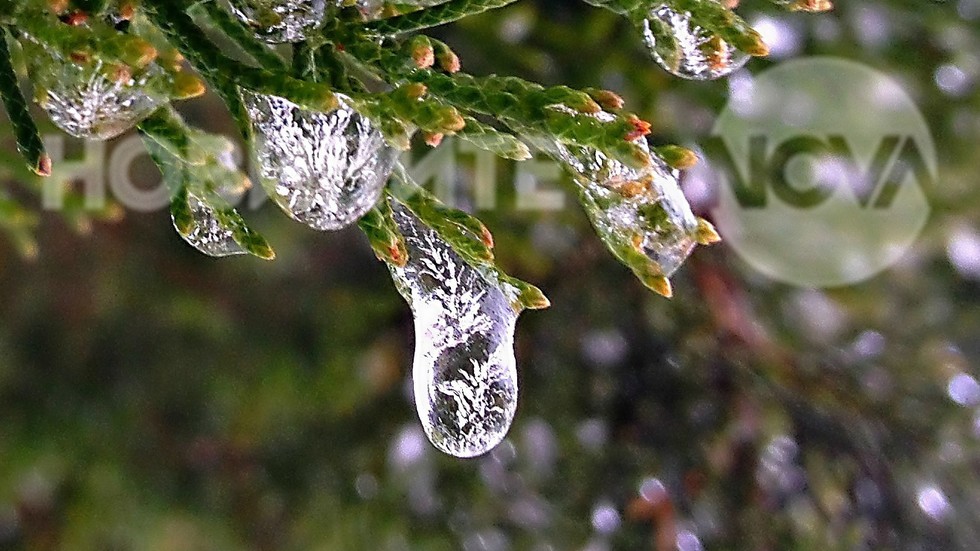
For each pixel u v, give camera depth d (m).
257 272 0.30
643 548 0.26
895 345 0.27
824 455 0.26
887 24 0.24
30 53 0.12
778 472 0.26
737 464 0.26
